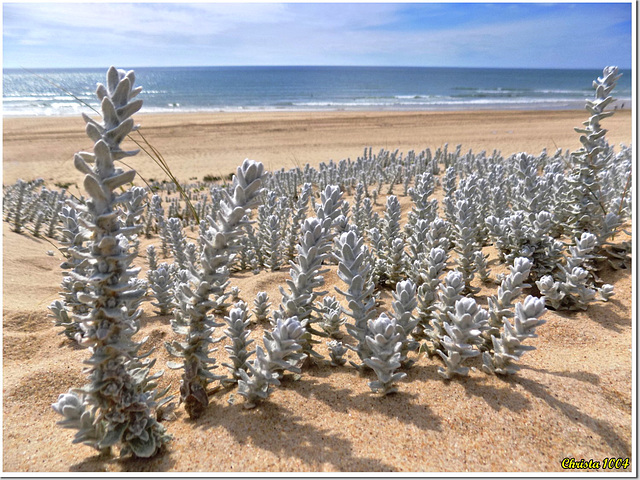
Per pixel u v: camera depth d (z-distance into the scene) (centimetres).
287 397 294
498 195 612
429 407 280
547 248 480
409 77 13262
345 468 234
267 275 576
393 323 269
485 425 264
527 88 8150
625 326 397
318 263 310
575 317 422
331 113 3897
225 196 260
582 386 303
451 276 340
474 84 9538
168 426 278
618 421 271
